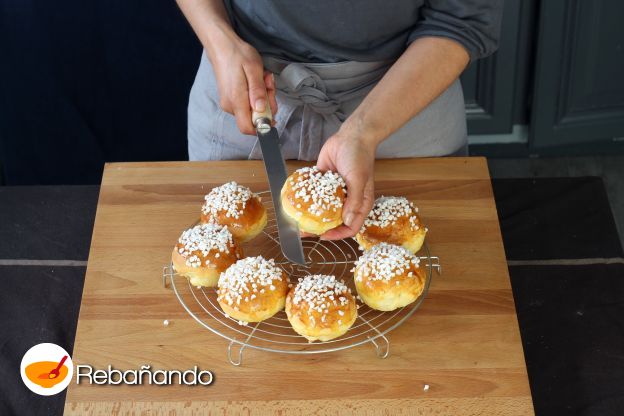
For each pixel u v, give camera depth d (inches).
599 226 60.2
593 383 49.3
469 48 53.6
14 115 87.5
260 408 42.7
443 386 43.6
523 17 89.2
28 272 55.7
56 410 47.8
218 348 45.9
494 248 52.1
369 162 48.6
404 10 54.4
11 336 51.5
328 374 44.3
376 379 44.0
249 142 61.1
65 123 89.4
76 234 58.6
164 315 47.9
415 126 59.6
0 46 82.9
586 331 52.3
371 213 51.3
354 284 49.6
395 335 46.4
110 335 46.7
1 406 47.8
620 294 54.9
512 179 64.6
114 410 42.7
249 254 51.8
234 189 52.5
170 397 43.2
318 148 58.3
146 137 93.8
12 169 91.2
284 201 48.6
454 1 53.1
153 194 56.3
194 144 64.9
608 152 101.5
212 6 55.6
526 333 52.4
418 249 51.5
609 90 94.5
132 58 87.0
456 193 56.1
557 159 101.4
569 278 56.2
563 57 90.7
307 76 55.5
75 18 82.6
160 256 51.7
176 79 90.0
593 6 86.9
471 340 46.1
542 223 60.7
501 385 43.7
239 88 52.3
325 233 48.7
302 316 45.1
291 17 54.2
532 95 95.0
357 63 56.7
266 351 45.6
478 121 98.8
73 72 86.4
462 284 49.6
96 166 93.7
